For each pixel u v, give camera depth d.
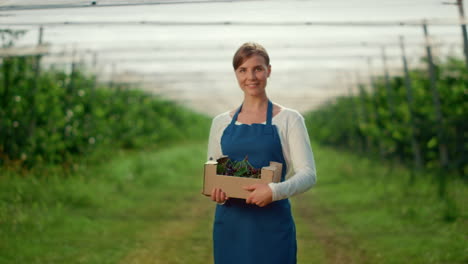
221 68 11.94
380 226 5.59
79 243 4.73
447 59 9.59
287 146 2.08
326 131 21.19
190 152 17.30
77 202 6.52
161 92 16.64
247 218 2.04
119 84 13.84
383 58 9.87
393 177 9.66
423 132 9.70
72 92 9.82
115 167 9.70
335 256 4.45
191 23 5.82
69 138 9.62
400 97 11.53
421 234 5.07
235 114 2.17
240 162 1.99
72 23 5.87
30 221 5.18
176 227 5.76
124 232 5.34
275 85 16.05
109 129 11.88
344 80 14.30
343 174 11.34
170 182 10.00
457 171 8.64
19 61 8.42
